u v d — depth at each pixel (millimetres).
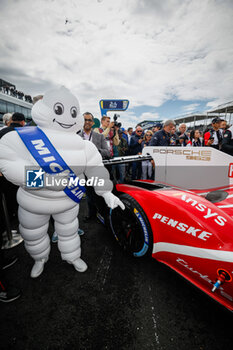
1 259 1464
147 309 1242
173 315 1200
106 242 2021
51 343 1044
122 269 1614
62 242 1516
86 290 1400
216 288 987
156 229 1374
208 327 1127
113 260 1730
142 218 1440
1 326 1137
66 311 1233
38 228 1396
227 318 1182
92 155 1337
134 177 4293
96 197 2041
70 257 1548
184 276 1285
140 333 1093
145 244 1469
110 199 1394
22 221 1326
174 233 1257
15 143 1066
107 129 3643
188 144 4734
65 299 1324
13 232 2262
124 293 1369
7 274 1575
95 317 1190
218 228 1092
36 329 1119
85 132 2531
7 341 1054
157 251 1411
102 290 1398
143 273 1563
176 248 1251
